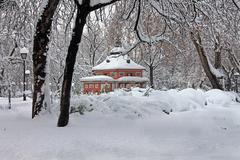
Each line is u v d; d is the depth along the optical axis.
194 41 25.44
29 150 9.22
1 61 28.62
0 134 11.64
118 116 15.62
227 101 20.97
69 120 14.73
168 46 23.02
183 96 19.62
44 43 15.57
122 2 18.30
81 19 13.32
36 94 15.67
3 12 17.83
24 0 17.22
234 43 21.53
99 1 13.42
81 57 55.25
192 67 42.12
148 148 9.69
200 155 8.85
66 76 13.60
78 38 13.41
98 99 17.17
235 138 11.49
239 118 15.83
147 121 15.01
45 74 15.76
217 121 14.95
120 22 19.11
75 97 17.84
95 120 14.91
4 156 8.57
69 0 17.62
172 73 57.62
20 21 17.58
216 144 10.38
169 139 11.12
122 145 10.02
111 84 40.97
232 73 46.41
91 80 41.00
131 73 42.00
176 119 15.43
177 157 8.58
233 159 8.34
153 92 20.52
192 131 12.82
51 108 16.20
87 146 9.81
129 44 20.81
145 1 17.66
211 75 26.97
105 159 8.37
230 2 17.08
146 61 45.88
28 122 14.54
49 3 15.25
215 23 17.47
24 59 28.81
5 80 33.66
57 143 10.15
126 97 17.98
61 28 19.45
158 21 19.44
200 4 16.20
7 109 20.52
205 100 20.67
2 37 24.23
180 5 15.66
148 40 17.30
